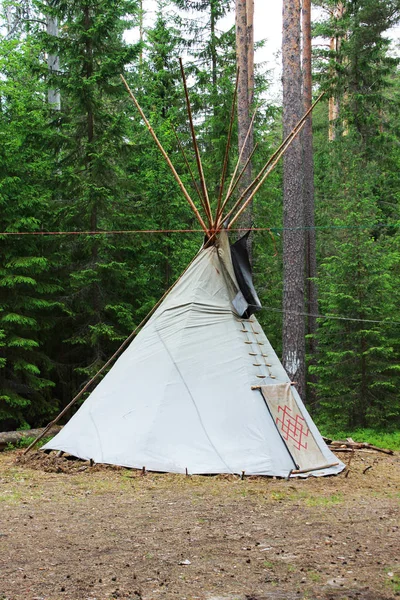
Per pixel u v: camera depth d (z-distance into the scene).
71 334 18.25
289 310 15.35
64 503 7.84
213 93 22.34
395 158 25.64
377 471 10.65
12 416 16.02
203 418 10.05
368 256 16.61
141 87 25.20
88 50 16.73
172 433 9.96
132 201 18.95
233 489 8.64
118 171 18.98
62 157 18.62
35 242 16.55
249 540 6.18
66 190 17.05
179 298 11.36
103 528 6.62
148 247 18.28
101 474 9.55
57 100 22.66
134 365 10.97
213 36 25.42
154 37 25.62
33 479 9.39
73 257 17.83
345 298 16.39
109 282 17.45
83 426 10.74
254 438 9.80
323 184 25.80
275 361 11.26
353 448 13.09
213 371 10.49
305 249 21.47
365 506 7.79
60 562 5.50
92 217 16.86
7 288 16.06
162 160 18.31
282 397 10.44
